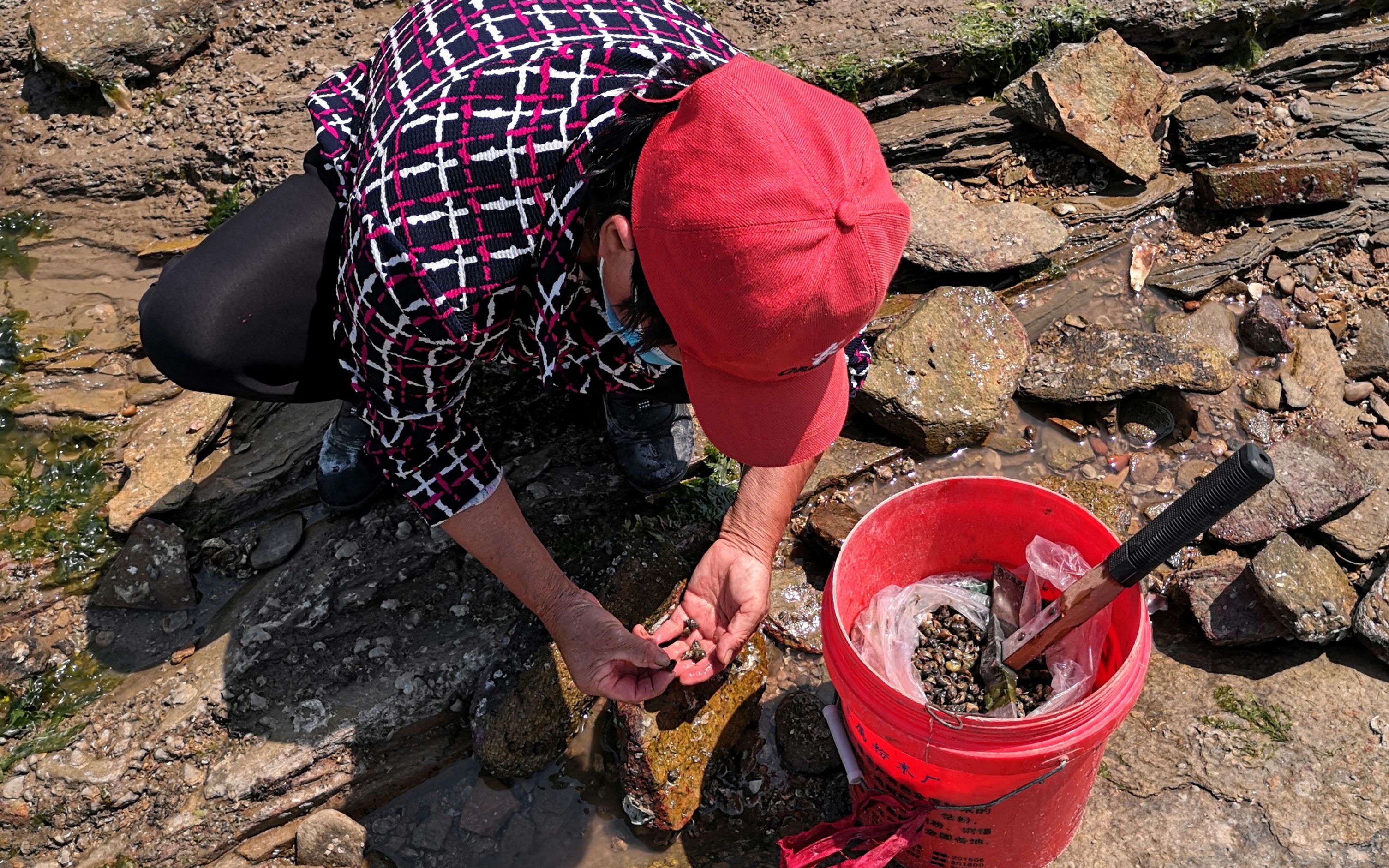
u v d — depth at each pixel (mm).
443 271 1446
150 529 2365
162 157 3006
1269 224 3023
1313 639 2201
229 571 2391
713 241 1197
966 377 2609
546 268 1477
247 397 2006
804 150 1213
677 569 2318
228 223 1929
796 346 1281
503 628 2295
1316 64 3314
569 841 2088
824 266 1212
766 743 2186
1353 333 2830
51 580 2354
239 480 2459
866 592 2012
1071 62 3004
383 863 2078
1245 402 2701
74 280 2861
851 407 2629
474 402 2582
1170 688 2238
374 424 1734
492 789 2152
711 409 1420
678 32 1658
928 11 3195
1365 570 2367
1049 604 2008
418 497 1766
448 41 1554
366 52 3174
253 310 1851
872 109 3092
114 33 3023
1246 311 2863
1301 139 3182
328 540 2406
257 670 2234
